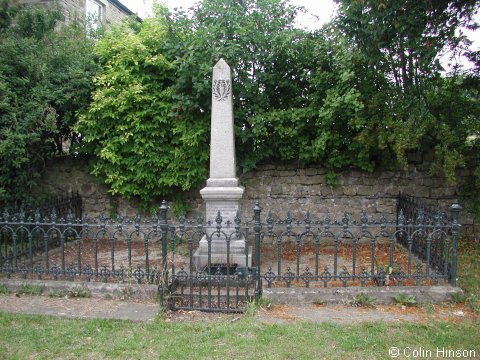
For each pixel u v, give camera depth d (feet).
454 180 22.45
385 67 23.22
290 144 26.32
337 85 23.70
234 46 23.31
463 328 13.85
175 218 27.32
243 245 19.56
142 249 25.11
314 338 13.15
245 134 24.89
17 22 25.82
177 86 24.58
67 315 14.92
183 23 25.31
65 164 28.04
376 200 27.20
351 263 22.03
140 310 15.43
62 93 24.45
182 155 25.41
